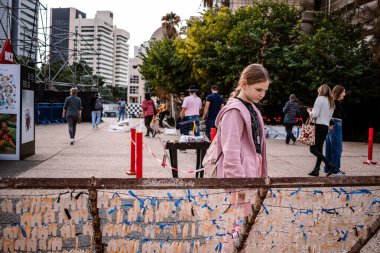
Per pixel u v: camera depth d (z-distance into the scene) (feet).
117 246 6.78
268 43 61.77
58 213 6.63
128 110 144.56
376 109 65.10
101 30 615.57
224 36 66.95
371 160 31.45
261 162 8.38
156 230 6.78
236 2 90.07
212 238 6.89
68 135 51.08
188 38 69.97
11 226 6.51
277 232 7.11
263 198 6.45
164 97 107.55
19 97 28.71
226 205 6.82
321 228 7.21
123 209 6.75
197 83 80.12
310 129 24.57
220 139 8.23
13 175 22.89
